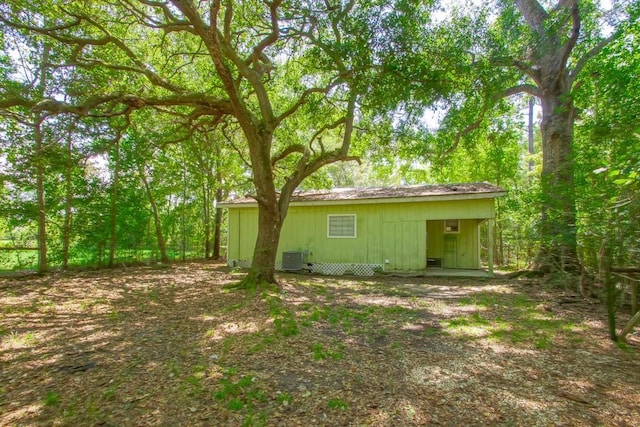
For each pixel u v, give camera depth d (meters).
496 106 12.18
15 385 3.24
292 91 12.91
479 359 3.88
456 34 8.70
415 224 11.43
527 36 10.15
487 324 5.33
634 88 7.22
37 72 9.43
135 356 3.95
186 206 16.73
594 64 10.21
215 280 9.84
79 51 8.23
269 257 8.04
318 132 10.71
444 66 8.02
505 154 16.25
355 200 11.77
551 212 8.17
